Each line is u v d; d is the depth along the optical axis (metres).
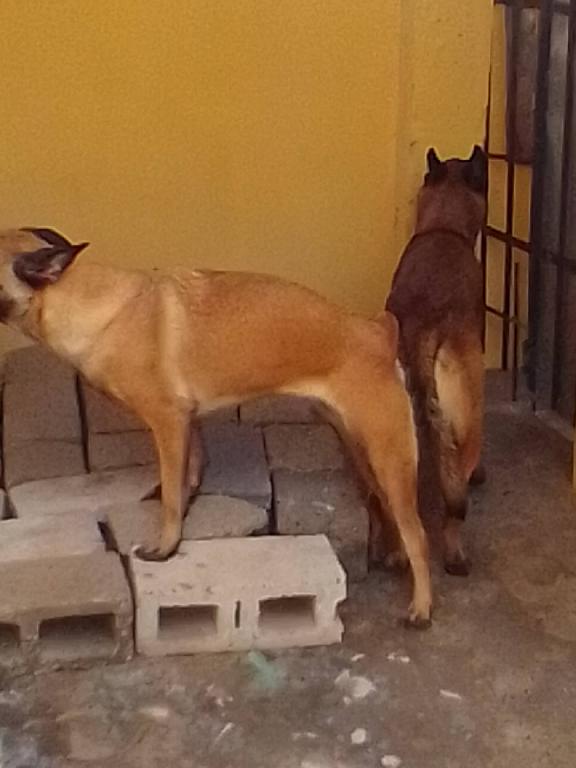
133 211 4.67
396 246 4.72
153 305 3.72
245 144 4.65
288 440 4.23
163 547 3.76
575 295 4.75
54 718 3.51
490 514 4.32
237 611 3.70
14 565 3.70
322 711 3.54
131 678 3.62
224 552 3.78
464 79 4.54
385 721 3.52
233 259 4.75
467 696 3.60
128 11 4.50
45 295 3.69
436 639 3.79
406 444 3.76
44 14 4.47
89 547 3.80
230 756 3.41
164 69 4.56
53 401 4.41
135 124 4.59
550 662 3.71
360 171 4.71
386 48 4.61
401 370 3.80
